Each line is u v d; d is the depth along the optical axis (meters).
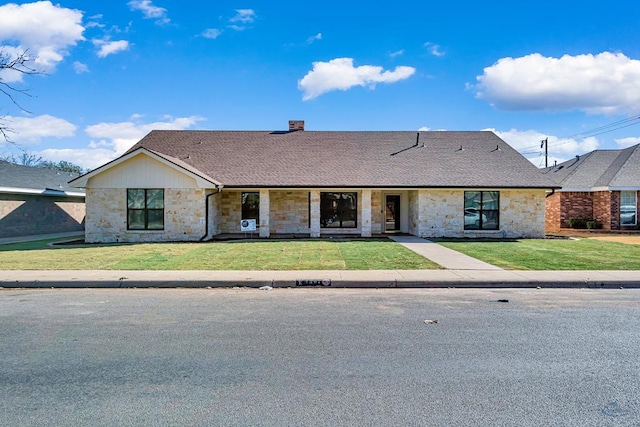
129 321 6.95
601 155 28.42
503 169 21.61
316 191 20.73
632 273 11.04
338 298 8.80
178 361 5.13
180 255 14.36
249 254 14.54
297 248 16.17
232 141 24.30
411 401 4.07
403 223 22.78
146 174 19.06
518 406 3.97
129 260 13.27
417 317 7.20
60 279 10.25
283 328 6.52
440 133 25.44
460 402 4.05
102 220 19.16
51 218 25.09
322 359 5.19
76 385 4.45
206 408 3.94
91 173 18.94
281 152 23.14
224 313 7.49
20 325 6.72
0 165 24.67
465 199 20.89
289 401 4.07
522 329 6.46
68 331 6.38
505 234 20.88
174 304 8.23
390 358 5.22
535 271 11.34
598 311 7.64
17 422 3.69
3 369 4.89
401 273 10.99
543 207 20.89
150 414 3.83
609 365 4.98
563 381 4.53
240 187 19.98
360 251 15.28
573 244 17.75
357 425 3.62
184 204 19.11
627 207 24.72
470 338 6.02
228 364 5.03
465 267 11.96
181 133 25.02
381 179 20.59
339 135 25.11
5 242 18.97
